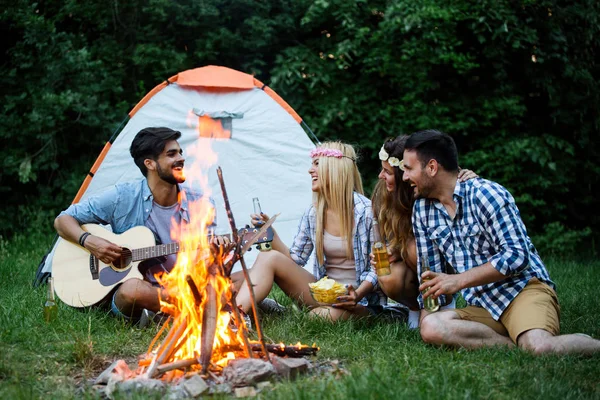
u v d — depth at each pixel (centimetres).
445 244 405
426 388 300
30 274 656
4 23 978
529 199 990
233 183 662
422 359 351
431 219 409
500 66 980
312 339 406
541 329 366
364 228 457
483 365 345
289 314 451
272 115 668
